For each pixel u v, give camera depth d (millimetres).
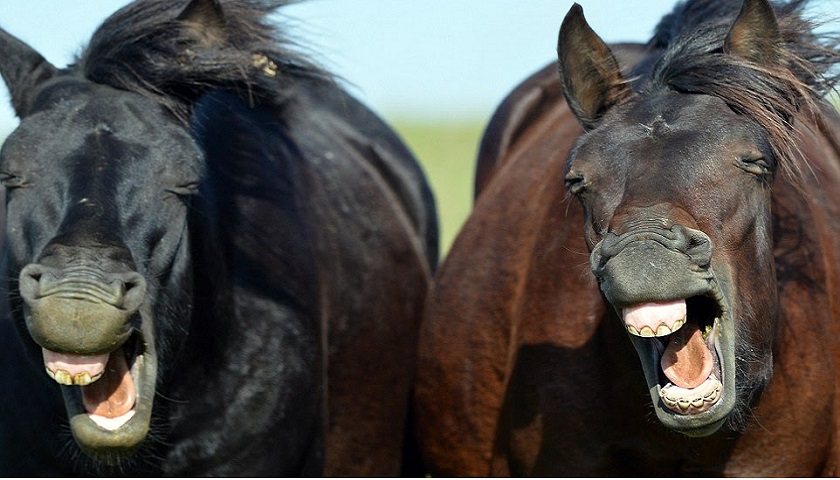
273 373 11258
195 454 10859
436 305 12555
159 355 9852
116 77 9734
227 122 11844
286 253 11836
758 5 9195
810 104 9695
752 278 8969
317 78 11719
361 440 13656
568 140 12172
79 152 9227
